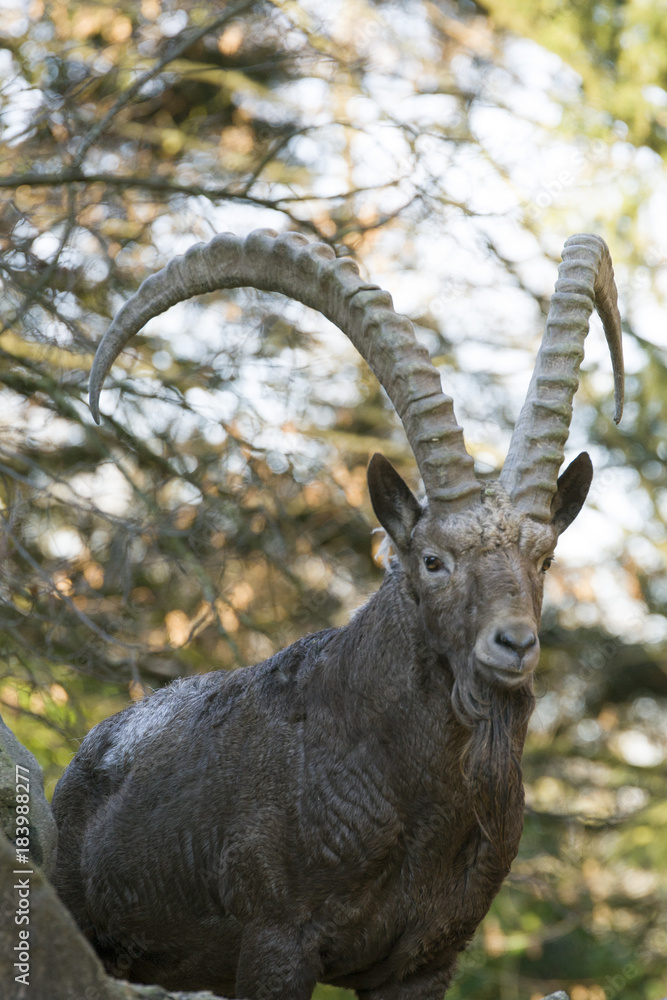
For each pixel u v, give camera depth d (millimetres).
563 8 17750
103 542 14281
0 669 12391
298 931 5570
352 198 14086
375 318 5574
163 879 6152
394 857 5516
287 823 5660
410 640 5508
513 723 5176
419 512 5434
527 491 5242
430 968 5777
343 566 14930
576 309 5680
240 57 17188
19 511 11812
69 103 13062
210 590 12414
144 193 14188
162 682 14672
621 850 18203
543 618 19938
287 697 5996
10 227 12633
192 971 6406
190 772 6184
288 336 14852
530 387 5590
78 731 11484
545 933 16906
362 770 5562
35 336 12375
